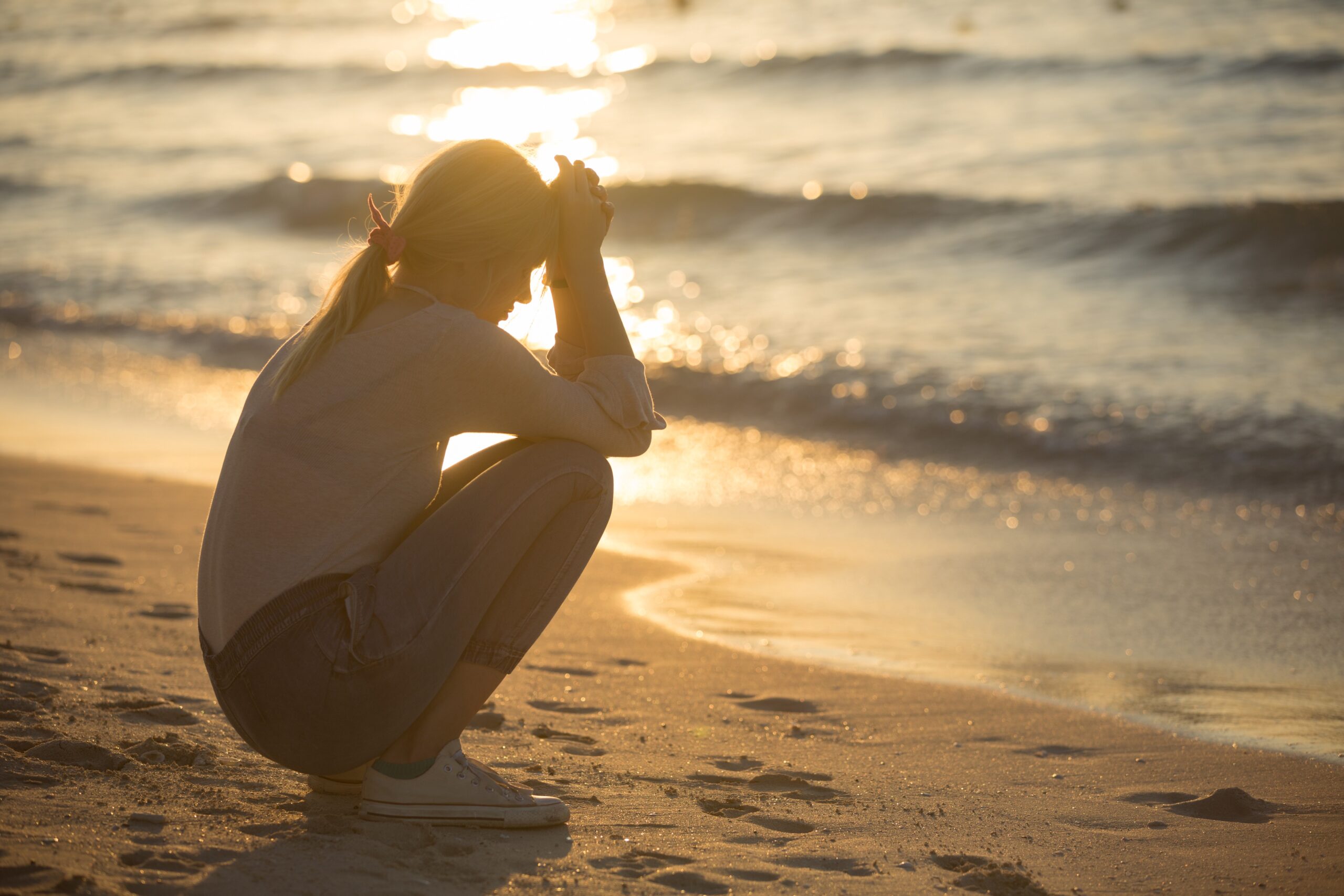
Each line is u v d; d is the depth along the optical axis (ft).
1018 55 75.56
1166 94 64.28
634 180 54.03
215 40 123.54
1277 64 66.18
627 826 7.39
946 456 24.86
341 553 6.48
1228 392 26.61
